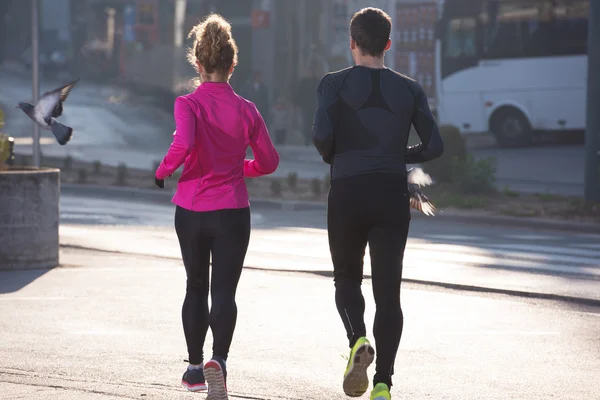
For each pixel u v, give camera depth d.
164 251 20.73
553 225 27.23
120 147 54.94
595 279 18.19
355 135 8.77
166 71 80.75
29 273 17.59
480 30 52.00
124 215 28.31
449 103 53.00
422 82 55.03
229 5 76.81
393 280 8.80
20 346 11.98
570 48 50.16
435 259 20.62
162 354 11.66
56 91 8.95
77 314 14.02
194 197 8.98
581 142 53.09
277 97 64.88
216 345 8.90
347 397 9.88
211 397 8.66
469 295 16.50
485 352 12.13
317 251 21.38
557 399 9.98
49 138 59.97
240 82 71.81
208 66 9.05
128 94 83.81
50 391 9.88
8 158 20.05
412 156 9.07
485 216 28.41
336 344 12.40
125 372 10.74
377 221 8.79
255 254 20.83
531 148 51.12
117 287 16.28
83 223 26.12
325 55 62.41
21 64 127.19
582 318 14.46
